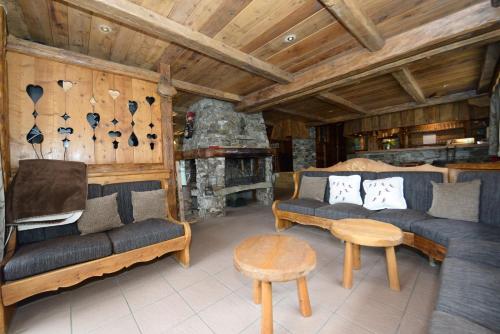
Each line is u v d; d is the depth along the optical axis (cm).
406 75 326
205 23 203
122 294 176
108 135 256
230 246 270
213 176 409
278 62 288
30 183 184
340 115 642
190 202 470
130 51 256
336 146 859
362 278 187
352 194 282
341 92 432
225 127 448
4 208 155
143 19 180
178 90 363
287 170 846
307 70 313
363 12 185
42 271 152
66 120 230
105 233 199
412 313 144
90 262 170
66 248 163
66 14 192
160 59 277
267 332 125
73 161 216
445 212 205
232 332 135
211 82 356
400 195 248
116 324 144
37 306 163
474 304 92
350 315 145
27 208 177
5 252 159
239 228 339
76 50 251
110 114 257
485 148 495
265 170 513
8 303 140
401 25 215
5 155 178
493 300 93
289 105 520
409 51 223
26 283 146
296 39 234
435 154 560
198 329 138
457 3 186
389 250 170
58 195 193
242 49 251
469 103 450
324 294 167
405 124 572
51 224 187
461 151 524
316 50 260
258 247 153
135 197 242
